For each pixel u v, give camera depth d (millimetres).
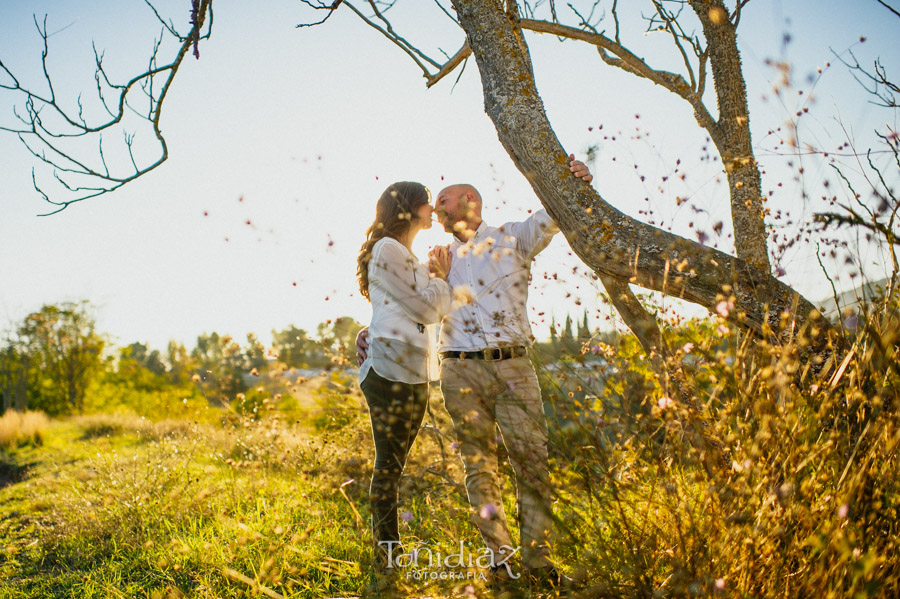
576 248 2156
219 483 4180
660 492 1734
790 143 1576
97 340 28766
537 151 2176
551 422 1757
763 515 1455
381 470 2393
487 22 2314
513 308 2379
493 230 2637
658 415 1665
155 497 3982
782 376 1433
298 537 2305
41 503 4758
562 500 1688
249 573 2609
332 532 2928
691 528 1563
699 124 3148
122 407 22172
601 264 2100
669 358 1690
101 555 3295
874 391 1584
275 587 2408
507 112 2219
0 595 2771
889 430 1405
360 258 2656
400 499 2867
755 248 2576
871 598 1262
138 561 3027
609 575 1585
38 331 27531
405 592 1896
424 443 3582
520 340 1892
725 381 1615
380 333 2461
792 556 1483
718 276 1951
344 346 2803
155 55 2770
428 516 2559
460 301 2301
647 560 1633
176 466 4590
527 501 1996
